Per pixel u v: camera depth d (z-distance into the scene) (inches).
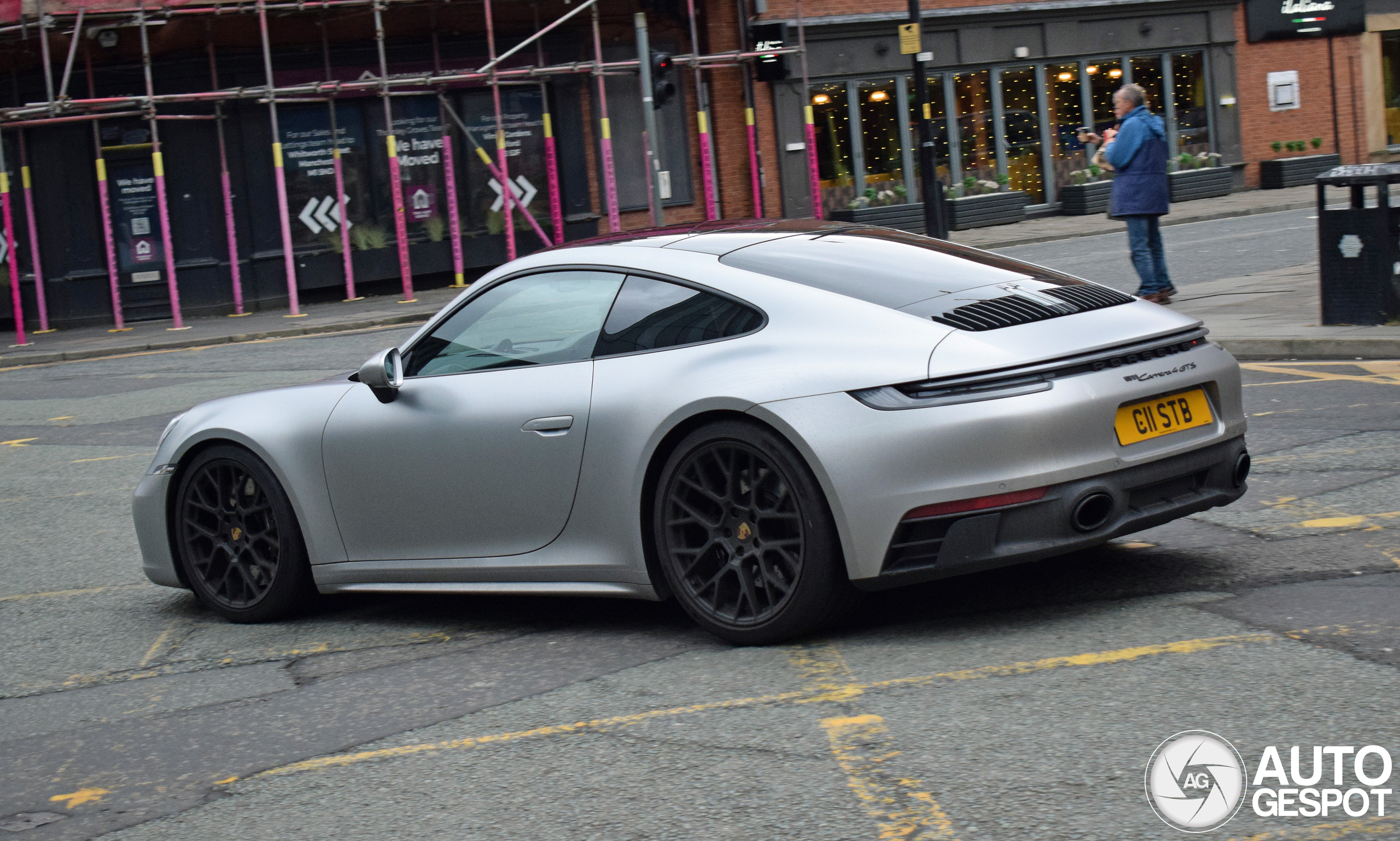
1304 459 257.4
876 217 1043.9
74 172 848.9
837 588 166.6
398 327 743.1
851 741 139.9
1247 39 1227.9
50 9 765.9
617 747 145.0
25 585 252.7
